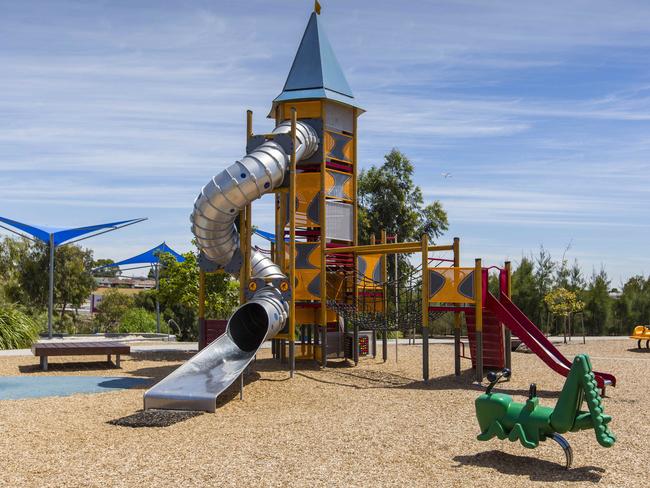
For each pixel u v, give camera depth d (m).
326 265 20.19
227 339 15.27
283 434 9.71
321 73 20.33
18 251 37.88
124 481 7.30
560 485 7.21
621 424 10.68
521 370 18.62
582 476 7.55
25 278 37.69
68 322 38.94
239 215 19.31
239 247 18.80
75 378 16.64
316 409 12.07
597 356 23.75
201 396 11.70
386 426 10.31
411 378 17.00
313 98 19.84
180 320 40.06
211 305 29.58
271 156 17.27
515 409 8.23
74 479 7.38
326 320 20.53
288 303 17.00
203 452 8.59
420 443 9.10
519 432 7.99
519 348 25.41
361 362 20.72
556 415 7.87
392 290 24.05
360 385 15.52
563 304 30.50
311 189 19.67
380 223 41.81
